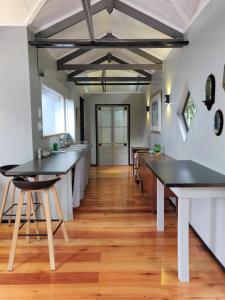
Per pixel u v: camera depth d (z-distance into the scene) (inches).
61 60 193.3
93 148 338.6
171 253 104.9
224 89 89.1
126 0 135.7
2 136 134.5
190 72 127.6
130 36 174.6
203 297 78.7
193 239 115.9
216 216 96.7
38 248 109.5
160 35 162.4
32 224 133.5
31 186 93.0
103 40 136.2
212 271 92.0
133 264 96.7
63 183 137.9
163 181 83.3
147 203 171.0
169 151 176.2
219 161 95.3
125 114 335.0
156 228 129.3
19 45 129.6
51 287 83.8
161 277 88.6
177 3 116.0
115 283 85.6
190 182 81.3
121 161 339.0
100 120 335.3
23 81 131.6
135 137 335.0
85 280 87.2
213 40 98.6
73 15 138.9
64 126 226.8
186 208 84.0
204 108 109.3
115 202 173.3
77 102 270.8
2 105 132.8
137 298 78.4
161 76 200.1
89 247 110.2
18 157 135.6
